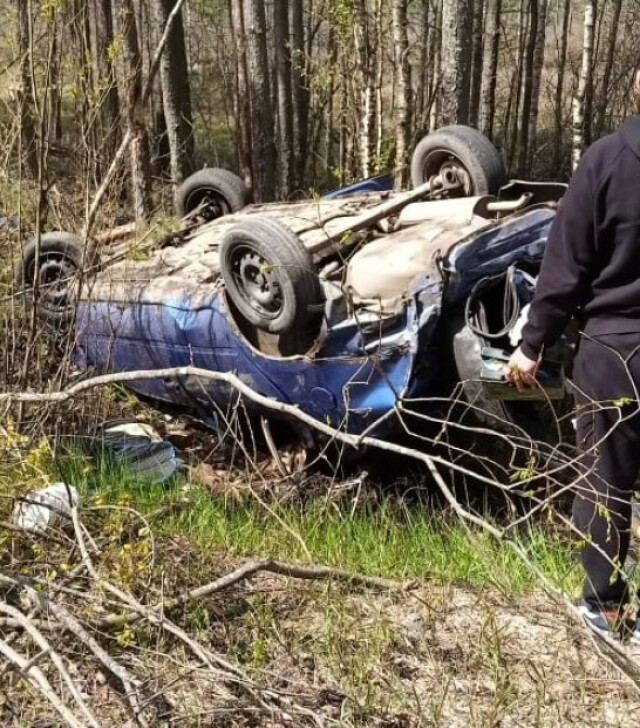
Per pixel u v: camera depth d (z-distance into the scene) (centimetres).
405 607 321
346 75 1117
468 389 393
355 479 436
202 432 538
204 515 391
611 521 257
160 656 276
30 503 305
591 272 270
